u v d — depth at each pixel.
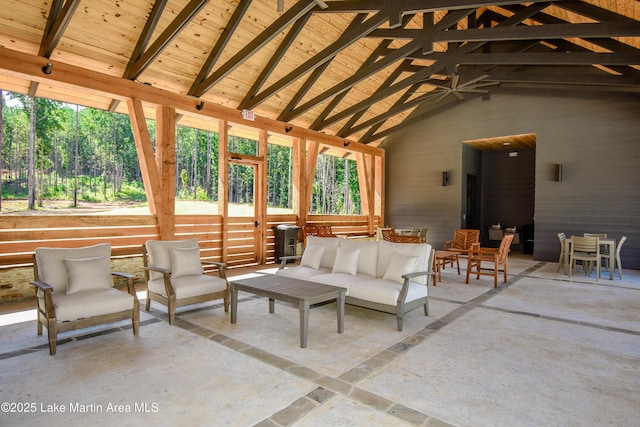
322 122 8.93
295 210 8.73
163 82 6.14
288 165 19.64
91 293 3.35
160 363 2.78
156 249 4.23
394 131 11.07
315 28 6.74
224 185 6.96
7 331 3.47
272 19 6.11
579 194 8.43
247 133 8.61
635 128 7.79
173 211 6.04
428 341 3.32
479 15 8.16
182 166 17.89
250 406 2.17
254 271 6.86
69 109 16.25
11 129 14.51
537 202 8.97
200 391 2.35
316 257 4.93
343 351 3.05
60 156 15.87
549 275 6.89
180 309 4.32
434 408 2.16
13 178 14.49
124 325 3.68
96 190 16.70
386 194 11.74
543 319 4.03
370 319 4.01
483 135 9.86
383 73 8.91
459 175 10.30
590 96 8.21
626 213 7.89
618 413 2.14
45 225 4.80
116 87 5.34
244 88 7.09
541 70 8.84
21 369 2.66
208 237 6.80
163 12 5.21
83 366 2.72
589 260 6.70
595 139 8.24
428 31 6.12
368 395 2.31
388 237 6.82
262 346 3.15
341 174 21.83
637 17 5.16
